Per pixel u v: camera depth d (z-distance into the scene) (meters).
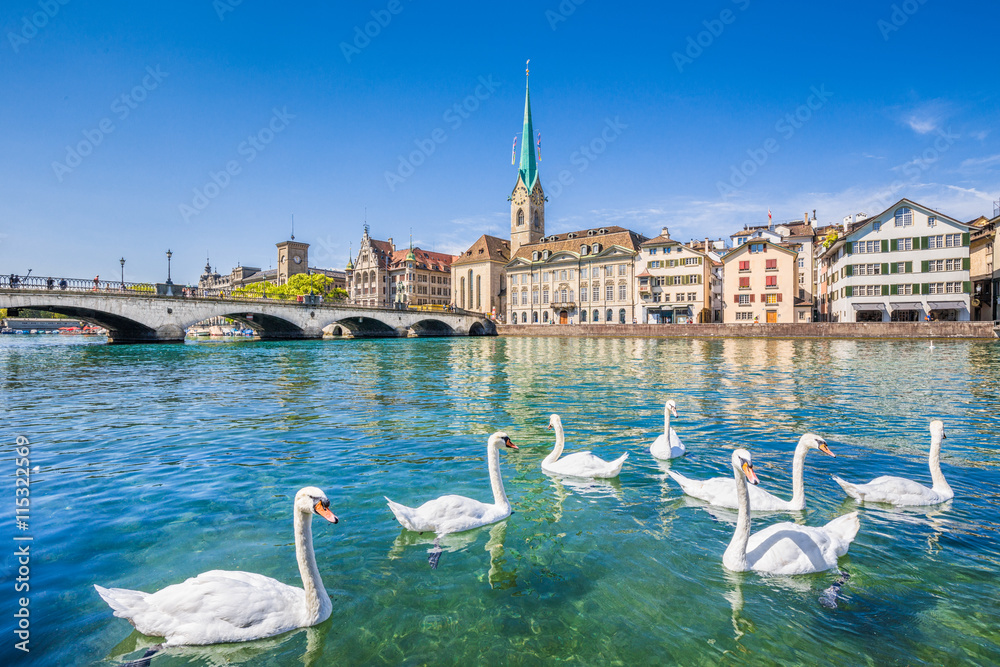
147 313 52.12
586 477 8.29
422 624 4.41
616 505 7.12
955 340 46.03
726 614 4.55
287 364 30.69
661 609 4.62
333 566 5.38
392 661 3.96
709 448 10.09
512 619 4.48
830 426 11.99
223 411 14.39
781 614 4.54
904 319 56.62
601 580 5.11
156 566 5.29
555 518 6.67
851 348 40.41
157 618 4.13
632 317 87.38
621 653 4.04
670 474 8.14
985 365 25.59
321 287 107.69
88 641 4.14
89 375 24.00
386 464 9.06
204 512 6.79
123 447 10.23
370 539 6.02
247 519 6.56
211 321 118.00
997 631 4.30
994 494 7.43
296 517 4.34
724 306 72.69
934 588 4.96
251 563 5.38
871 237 57.59
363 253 138.88
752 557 5.26
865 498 7.09
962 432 11.25
